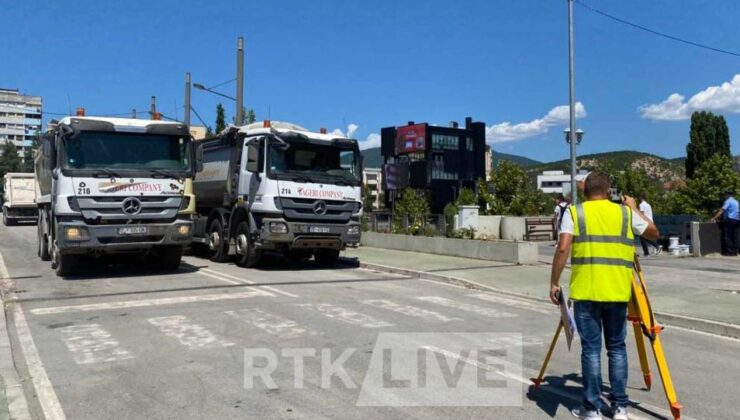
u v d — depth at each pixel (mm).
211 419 4875
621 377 4902
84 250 12234
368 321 8539
